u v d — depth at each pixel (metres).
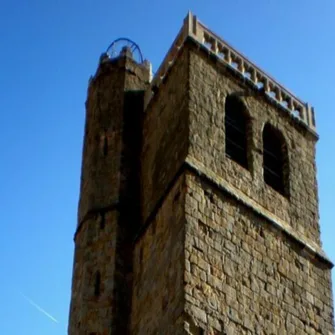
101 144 49.03
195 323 36.66
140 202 46.09
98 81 52.28
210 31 47.78
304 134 48.97
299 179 46.66
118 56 52.81
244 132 46.28
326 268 43.84
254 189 43.72
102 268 43.62
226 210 41.31
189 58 45.84
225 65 46.97
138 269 42.62
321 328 41.31
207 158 42.69
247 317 38.62
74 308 43.72
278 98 49.03
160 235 41.41
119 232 44.59
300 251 43.19
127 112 50.00
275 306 40.09
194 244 38.97
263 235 42.03
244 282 39.59
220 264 39.28
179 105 45.06
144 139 48.53
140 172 47.50
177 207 40.56
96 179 47.50
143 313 40.47
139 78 51.91
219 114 45.00
